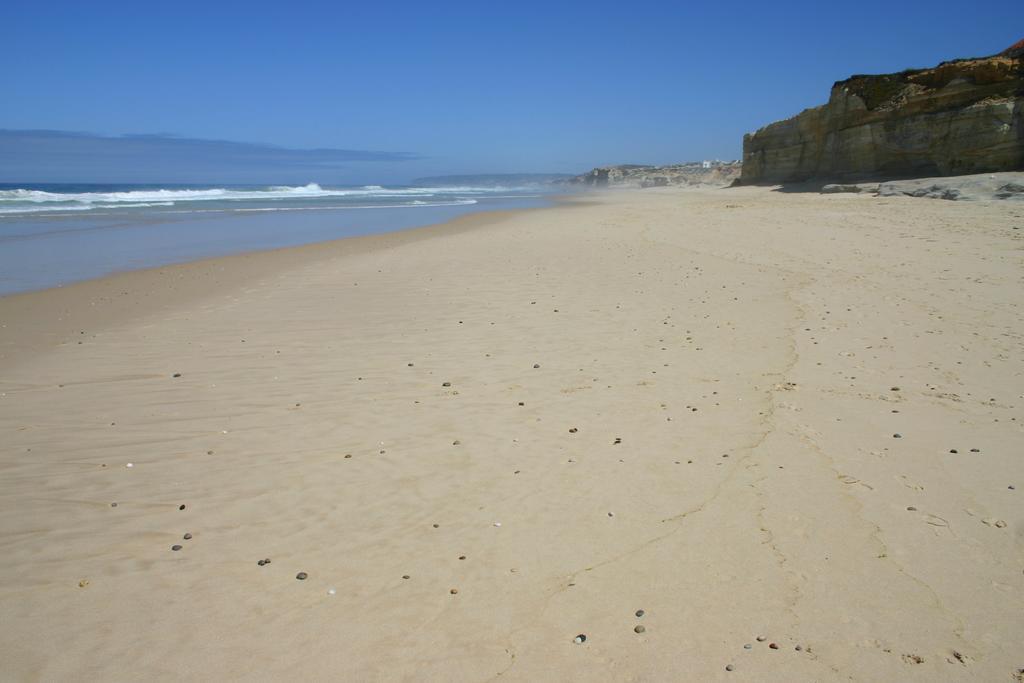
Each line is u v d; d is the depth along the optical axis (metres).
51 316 10.59
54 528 4.25
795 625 3.22
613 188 110.31
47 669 3.01
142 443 5.62
